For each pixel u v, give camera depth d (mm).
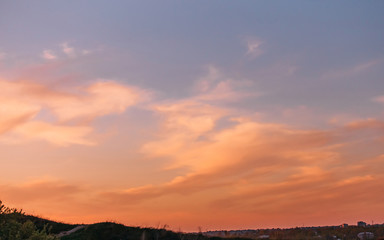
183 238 33125
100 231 34844
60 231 40406
